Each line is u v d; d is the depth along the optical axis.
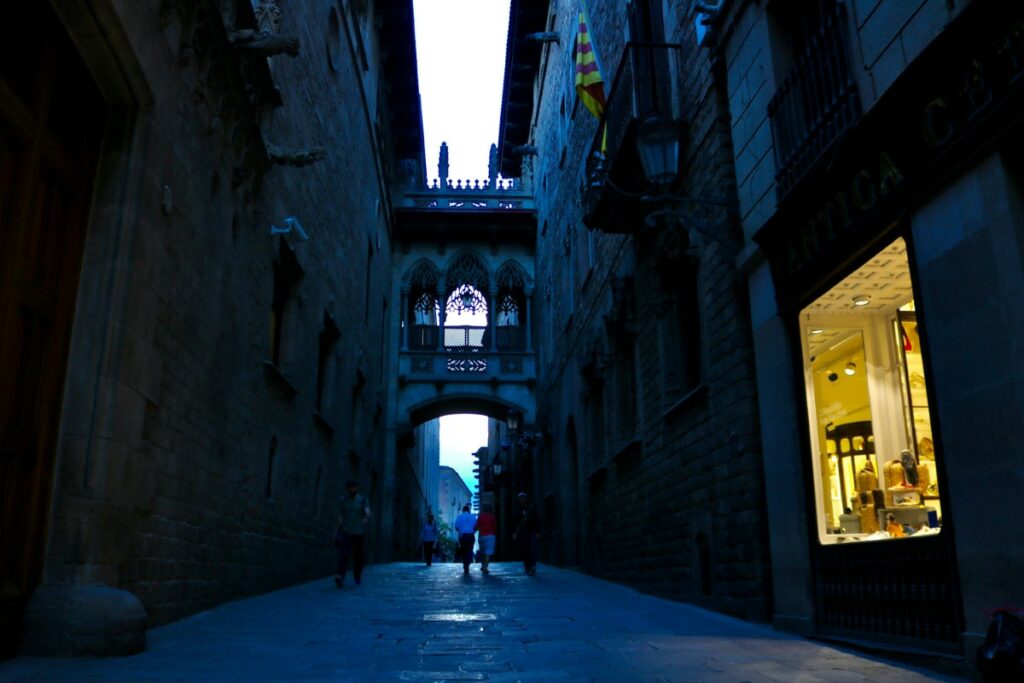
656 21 12.35
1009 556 4.69
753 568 8.21
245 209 10.43
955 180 5.27
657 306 11.89
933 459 6.86
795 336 7.64
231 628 7.42
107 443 6.06
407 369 30.38
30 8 5.48
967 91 4.97
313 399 15.22
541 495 27.73
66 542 5.79
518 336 31.69
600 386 18.42
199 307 8.48
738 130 8.95
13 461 5.36
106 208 6.41
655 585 11.99
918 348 7.20
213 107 8.66
